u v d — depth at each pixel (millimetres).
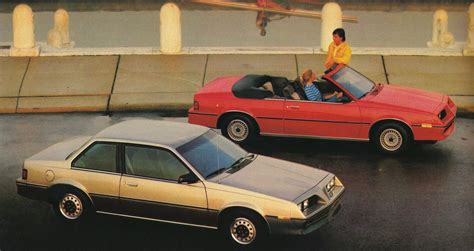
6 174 12805
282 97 13766
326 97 13680
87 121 15797
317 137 13672
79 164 10500
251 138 13969
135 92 17094
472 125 15336
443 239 10156
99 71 18000
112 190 10273
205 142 10594
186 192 9930
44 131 15164
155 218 10195
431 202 11430
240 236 9867
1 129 15352
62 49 18938
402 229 10477
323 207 9820
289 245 9984
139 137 10422
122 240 10195
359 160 13312
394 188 11984
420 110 13273
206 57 18641
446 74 17734
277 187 9867
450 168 12867
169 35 18750
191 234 10383
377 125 13453
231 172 10203
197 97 14039
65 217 10688
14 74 17812
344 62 14914
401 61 18344
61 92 17109
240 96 13844
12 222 10852
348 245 9977
